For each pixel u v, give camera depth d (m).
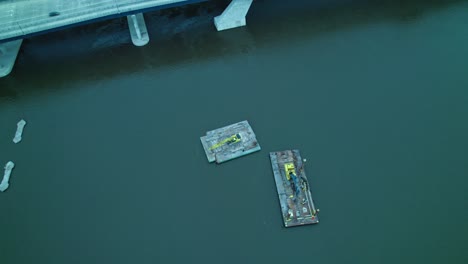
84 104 114.12
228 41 129.25
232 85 115.56
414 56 120.25
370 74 116.00
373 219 88.25
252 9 139.38
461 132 101.94
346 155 98.88
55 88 119.44
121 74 121.94
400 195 91.56
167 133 105.19
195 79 118.00
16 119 111.81
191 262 83.88
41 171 99.69
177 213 90.94
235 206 91.56
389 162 97.12
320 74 116.69
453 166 95.81
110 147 103.31
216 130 104.50
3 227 90.62
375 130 103.25
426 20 131.62
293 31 131.00
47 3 125.75
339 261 82.94
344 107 108.31
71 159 101.56
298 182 93.94
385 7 137.88
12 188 97.00
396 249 83.88
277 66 119.88
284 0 140.62
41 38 135.12
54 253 86.31
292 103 109.88
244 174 96.88
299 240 86.25
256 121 106.31
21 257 86.06
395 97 110.00
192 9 140.00
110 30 136.25
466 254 82.56
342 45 124.94
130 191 94.88
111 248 86.44
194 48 127.88
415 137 101.44
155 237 87.56
